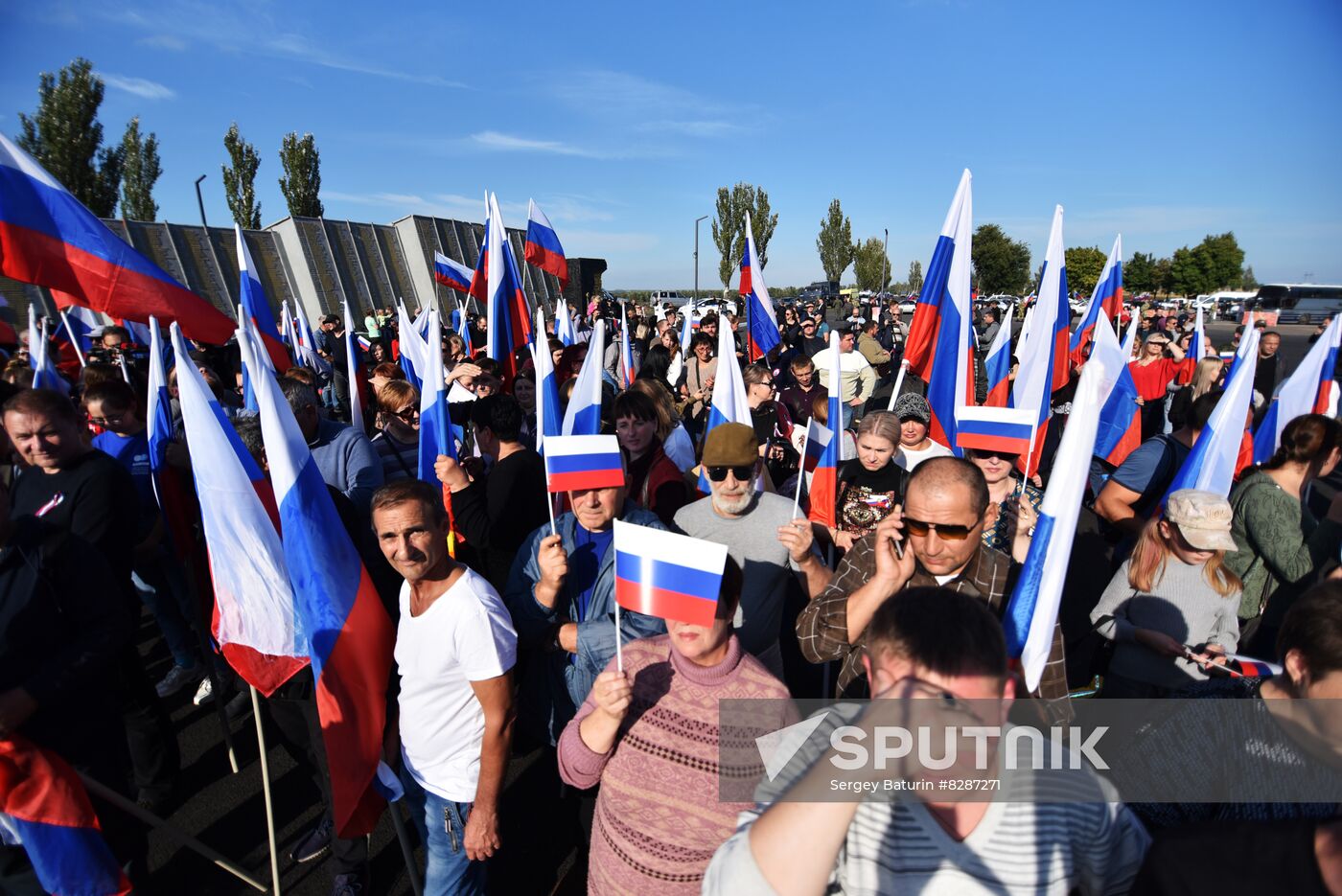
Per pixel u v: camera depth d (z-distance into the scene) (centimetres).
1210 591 277
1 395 470
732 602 194
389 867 331
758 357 853
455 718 242
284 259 2175
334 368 1059
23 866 241
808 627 258
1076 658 417
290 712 316
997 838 131
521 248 2628
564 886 318
